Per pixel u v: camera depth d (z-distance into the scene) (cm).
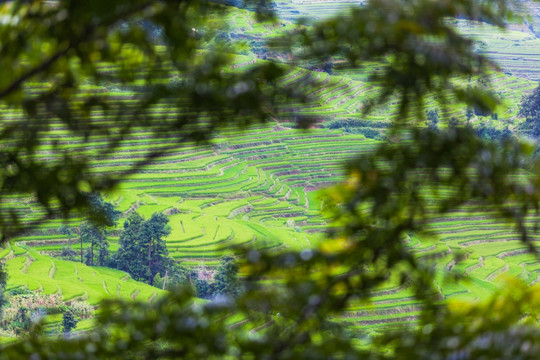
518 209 1087
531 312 1087
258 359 1130
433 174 1098
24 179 1230
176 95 1125
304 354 1102
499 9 1051
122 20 1120
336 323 1156
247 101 1087
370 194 1116
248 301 1141
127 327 1178
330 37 1053
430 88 1084
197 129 1141
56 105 1192
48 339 1277
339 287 1146
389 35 1037
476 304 1104
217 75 1112
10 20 1160
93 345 1184
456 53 1045
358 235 1145
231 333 1162
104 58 1155
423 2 1061
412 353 1078
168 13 1123
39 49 1162
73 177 1231
